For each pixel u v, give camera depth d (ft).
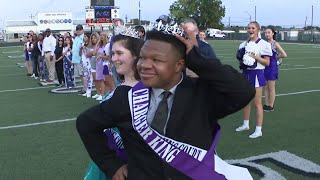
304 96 34.14
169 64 6.57
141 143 6.88
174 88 6.86
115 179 7.39
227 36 215.72
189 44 6.49
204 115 6.82
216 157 7.20
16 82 48.03
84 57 34.35
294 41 168.35
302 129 22.70
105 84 32.22
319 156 17.84
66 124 24.82
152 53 6.55
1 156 18.65
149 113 6.88
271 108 27.86
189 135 6.69
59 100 33.81
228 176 7.07
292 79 45.88
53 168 16.90
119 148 8.20
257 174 15.96
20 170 16.76
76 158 18.12
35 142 20.92
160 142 6.69
